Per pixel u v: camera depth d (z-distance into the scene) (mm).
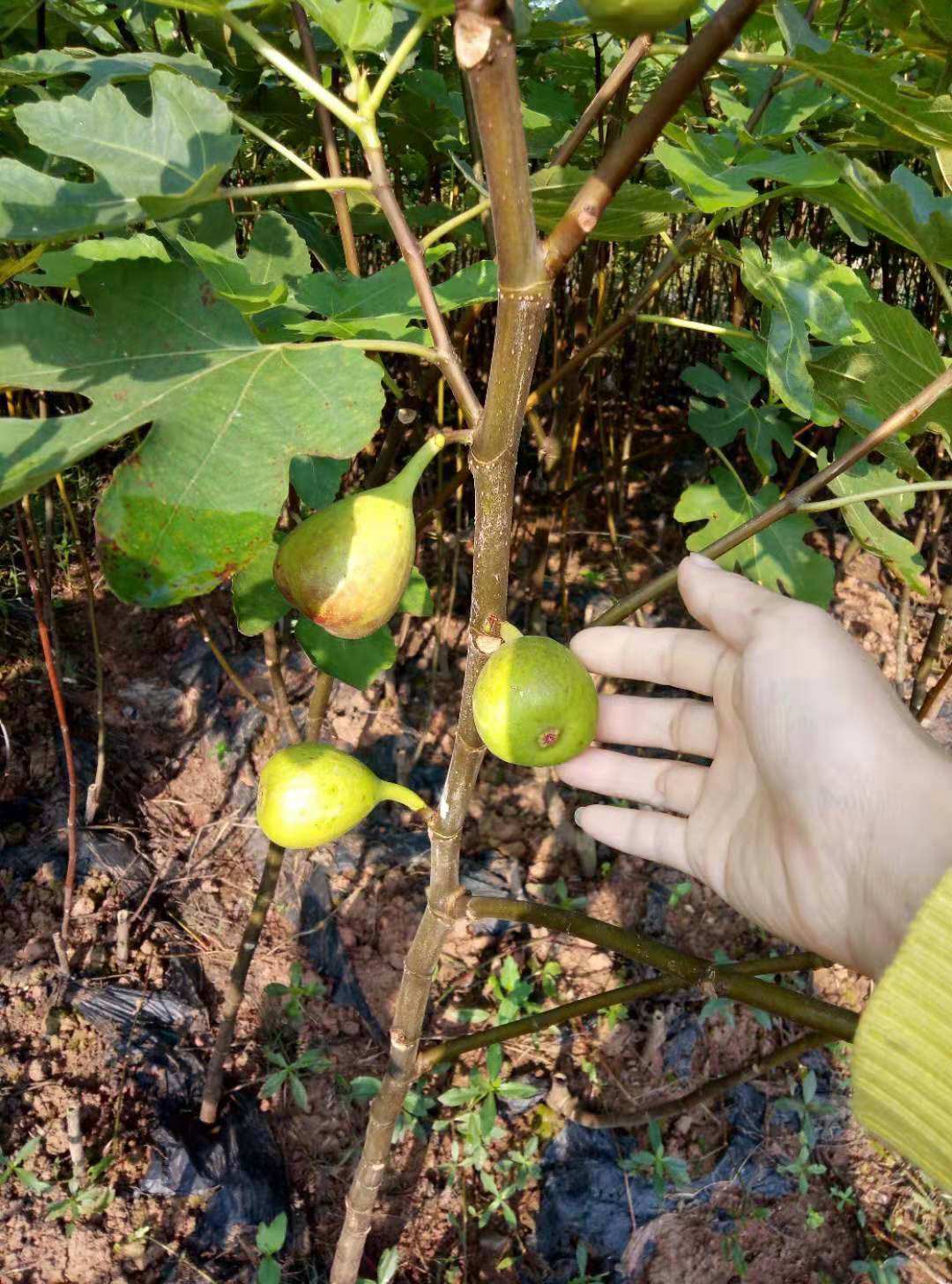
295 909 1012
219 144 338
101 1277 755
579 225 248
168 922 979
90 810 1002
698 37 231
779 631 462
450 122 797
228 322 318
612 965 987
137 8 694
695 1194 858
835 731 426
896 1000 252
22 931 916
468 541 1246
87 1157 804
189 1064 877
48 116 327
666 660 566
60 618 1202
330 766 408
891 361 403
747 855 499
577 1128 890
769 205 889
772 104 563
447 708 1183
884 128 594
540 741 363
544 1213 854
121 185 328
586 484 1059
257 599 509
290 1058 910
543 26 452
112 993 898
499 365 273
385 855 1029
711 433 778
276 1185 839
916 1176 884
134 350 307
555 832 1062
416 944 475
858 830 415
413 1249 826
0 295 1021
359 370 308
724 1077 784
